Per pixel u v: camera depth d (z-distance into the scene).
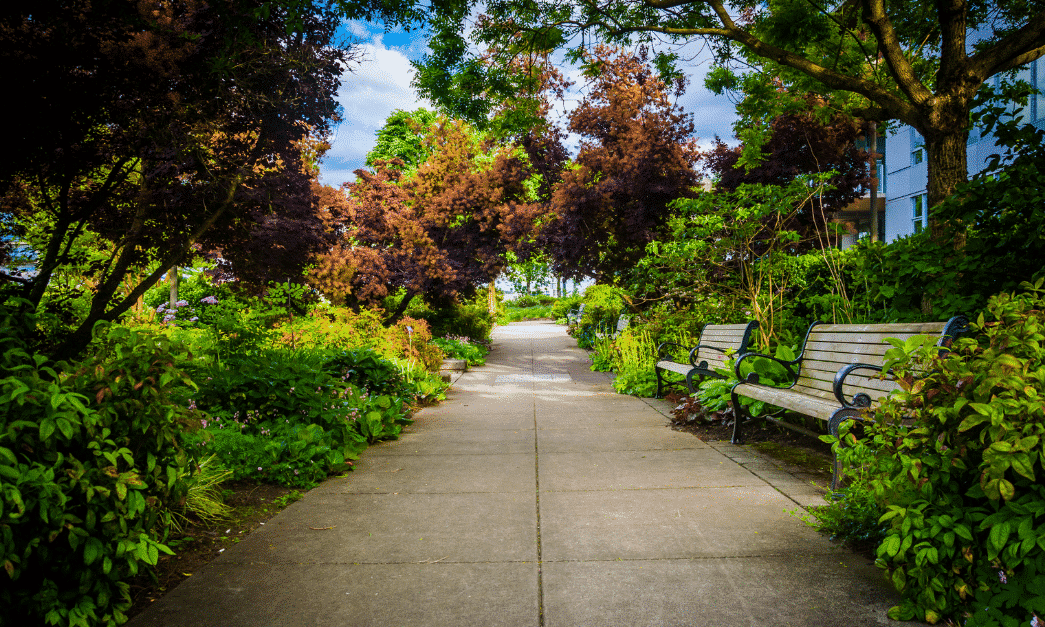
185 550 3.03
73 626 2.04
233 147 5.12
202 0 4.36
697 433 5.76
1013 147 3.81
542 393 9.12
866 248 4.99
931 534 2.07
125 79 3.99
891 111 5.27
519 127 7.90
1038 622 1.81
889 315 5.10
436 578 2.67
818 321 5.21
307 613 2.36
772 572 2.64
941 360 2.21
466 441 5.67
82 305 4.82
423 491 4.04
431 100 7.22
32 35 3.55
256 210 5.98
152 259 5.57
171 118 4.30
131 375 2.33
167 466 2.49
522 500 3.79
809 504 3.54
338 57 5.04
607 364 12.02
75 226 5.10
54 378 2.43
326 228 9.53
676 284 9.34
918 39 6.76
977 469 2.04
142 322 8.58
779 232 6.83
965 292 4.02
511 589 2.54
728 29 5.89
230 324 6.62
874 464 2.40
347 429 5.09
